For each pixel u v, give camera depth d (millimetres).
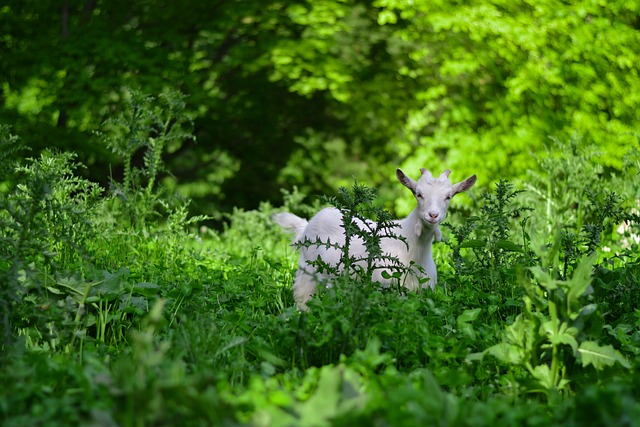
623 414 3926
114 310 6699
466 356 5641
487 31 17438
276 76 19969
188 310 6625
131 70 18891
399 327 5715
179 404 3900
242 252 13336
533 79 17469
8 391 4465
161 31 18859
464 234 8242
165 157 23266
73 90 17531
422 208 7910
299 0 19328
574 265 7512
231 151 24203
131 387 4012
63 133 17969
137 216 10438
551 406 4887
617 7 17656
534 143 17203
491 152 17750
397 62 21328
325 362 5691
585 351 5191
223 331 6344
